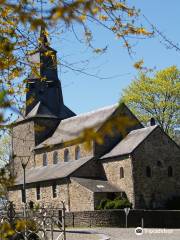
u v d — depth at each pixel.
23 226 6.87
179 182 61.69
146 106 74.19
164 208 59.34
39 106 73.88
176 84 73.81
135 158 59.12
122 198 57.31
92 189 57.28
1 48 6.45
